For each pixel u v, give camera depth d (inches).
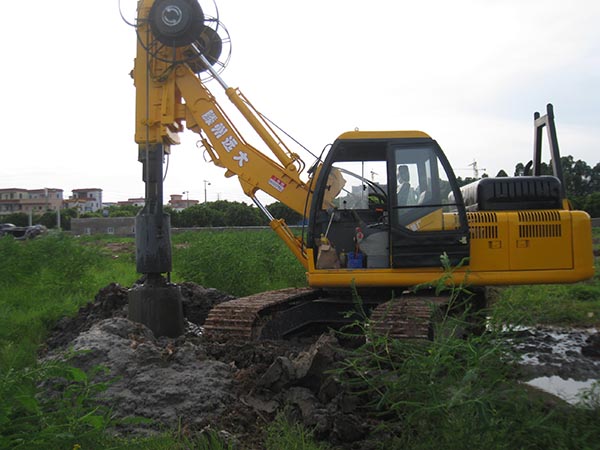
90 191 4950.8
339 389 193.9
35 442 139.6
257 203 316.8
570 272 286.4
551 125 314.2
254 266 524.4
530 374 261.1
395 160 281.7
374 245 288.4
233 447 170.6
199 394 199.2
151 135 315.3
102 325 248.1
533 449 150.4
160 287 301.0
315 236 293.9
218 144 316.5
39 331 336.8
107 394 197.8
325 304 307.0
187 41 309.0
